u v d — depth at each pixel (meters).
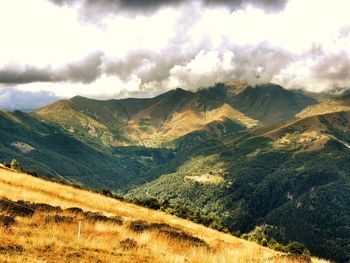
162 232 25.31
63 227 21.00
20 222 20.55
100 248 17.02
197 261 17.69
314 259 29.75
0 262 12.52
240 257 20.47
